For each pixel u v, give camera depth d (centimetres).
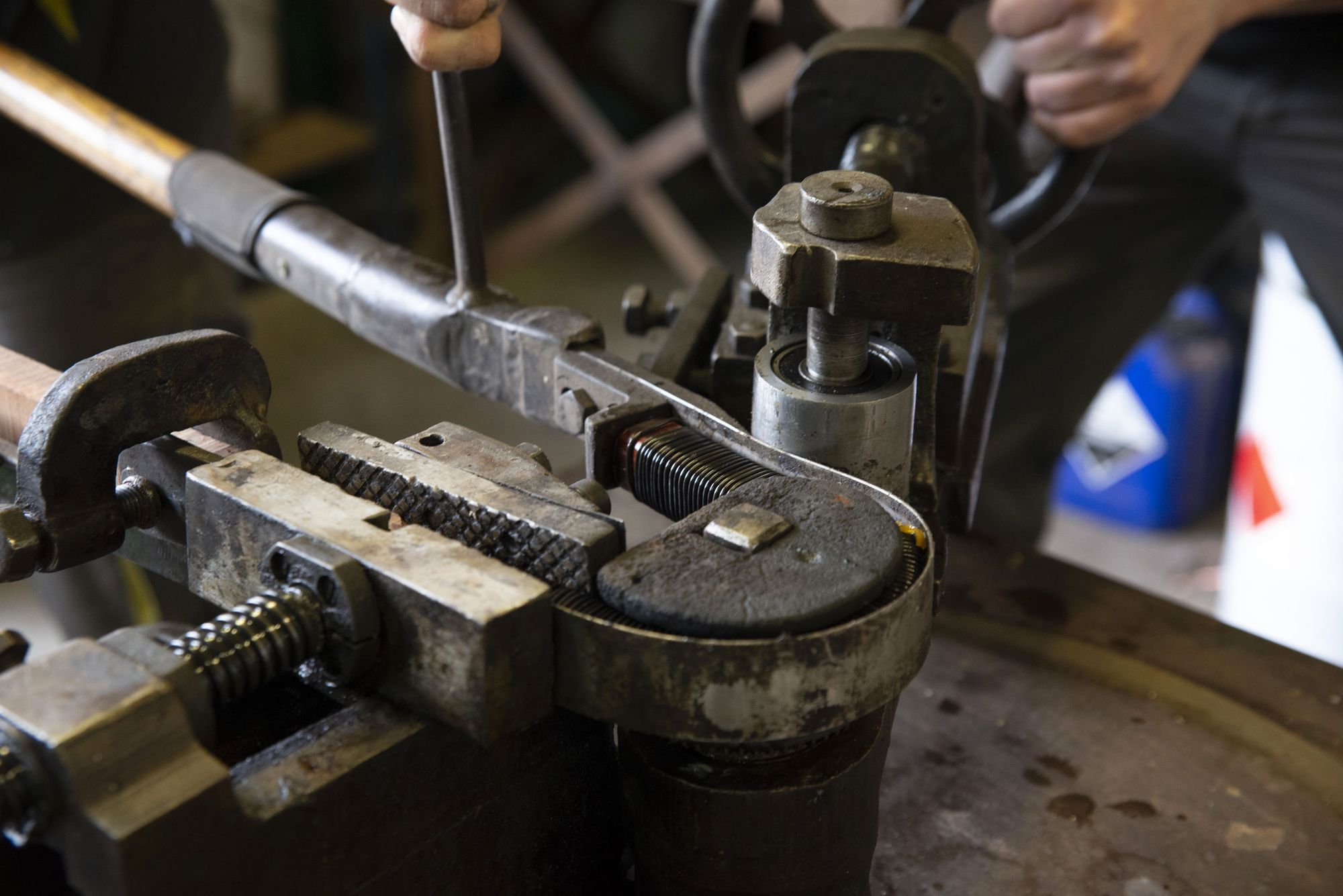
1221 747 83
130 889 47
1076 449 253
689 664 51
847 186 62
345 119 297
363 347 284
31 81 112
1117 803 79
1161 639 93
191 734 49
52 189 137
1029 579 99
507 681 52
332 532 57
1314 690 87
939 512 77
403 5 71
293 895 53
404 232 298
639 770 59
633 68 338
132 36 143
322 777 53
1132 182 165
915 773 82
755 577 53
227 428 70
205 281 160
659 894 63
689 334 87
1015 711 87
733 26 94
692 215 333
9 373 74
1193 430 241
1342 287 155
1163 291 177
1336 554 193
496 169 324
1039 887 73
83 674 49
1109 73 105
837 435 65
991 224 102
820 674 51
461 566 54
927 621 55
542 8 278
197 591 65
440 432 68
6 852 54
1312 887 73
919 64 87
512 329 81
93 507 66
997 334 89
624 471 69
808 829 58
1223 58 153
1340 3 127
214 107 156
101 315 150
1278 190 155
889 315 61
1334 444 188
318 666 59
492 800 60
